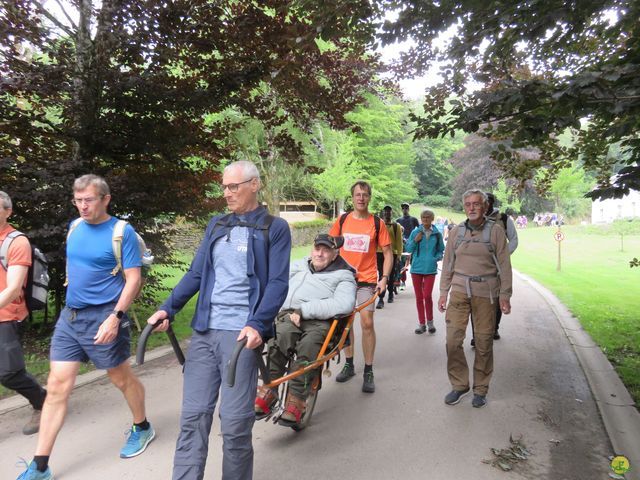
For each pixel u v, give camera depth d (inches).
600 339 265.3
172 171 270.1
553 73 226.1
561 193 955.3
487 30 150.5
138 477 122.3
